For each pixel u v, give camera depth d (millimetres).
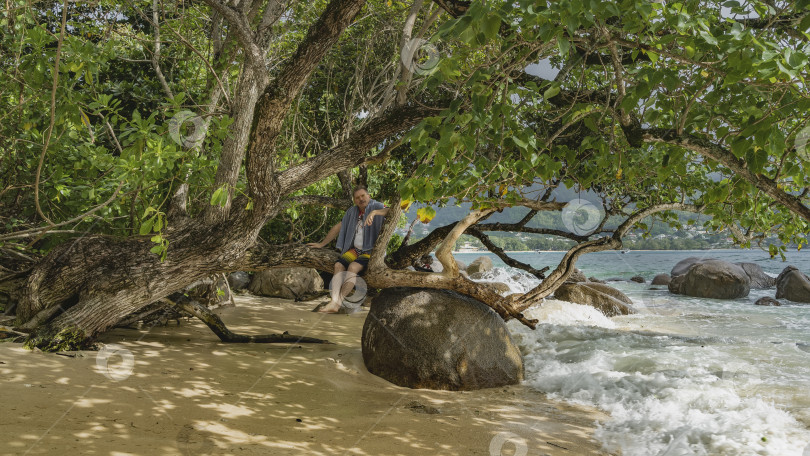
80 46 5668
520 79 5633
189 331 7828
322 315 10266
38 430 3396
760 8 4590
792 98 3816
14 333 5781
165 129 5715
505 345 6309
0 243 6234
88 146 6008
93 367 5082
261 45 6961
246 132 6320
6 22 6246
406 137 4172
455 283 6473
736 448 4219
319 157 7020
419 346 5910
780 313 12453
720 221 6797
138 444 3398
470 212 6336
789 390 5699
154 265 6125
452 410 5047
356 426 4312
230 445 3590
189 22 8898
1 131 6781
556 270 6621
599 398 5625
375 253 6473
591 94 5918
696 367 6664
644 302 13594
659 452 4156
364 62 10305
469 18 3463
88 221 7191
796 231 6840
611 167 5836
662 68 3879
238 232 6168
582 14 3785
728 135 4406
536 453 4012
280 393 5020
